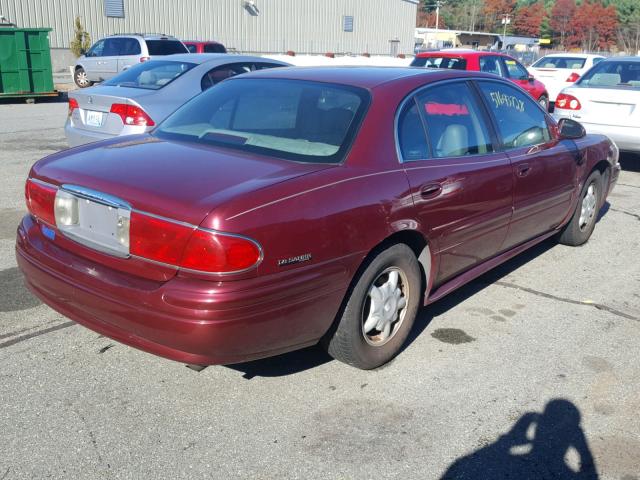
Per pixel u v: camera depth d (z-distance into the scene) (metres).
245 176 3.18
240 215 2.88
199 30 32.94
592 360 4.02
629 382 3.78
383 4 42.66
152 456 2.97
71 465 2.89
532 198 4.88
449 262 4.15
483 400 3.53
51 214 3.45
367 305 3.63
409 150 3.82
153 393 3.47
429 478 2.90
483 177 4.23
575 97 9.54
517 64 14.52
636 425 3.36
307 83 4.08
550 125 5.31
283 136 3.72
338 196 3.25
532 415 3.41
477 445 3.14
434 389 3.62
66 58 28.36
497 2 114.25
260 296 2.93
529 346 4.18
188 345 2.91
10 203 6.86
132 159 3.49
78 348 3.89
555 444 3.17
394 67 4.54
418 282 3.91
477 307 4.77
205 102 4.30
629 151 9.38
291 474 2.89
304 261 3.09
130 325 3.03
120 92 7.25
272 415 3.32
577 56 19.08
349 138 3.58
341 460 3.00
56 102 17.52
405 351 4.04
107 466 2.89
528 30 111.75
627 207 7.95
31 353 3.82
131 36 19.81
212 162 3.40
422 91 4.07
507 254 4.96
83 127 7.36
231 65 8.31
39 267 3.42
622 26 99.00
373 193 3.43
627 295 5.10
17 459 2.91
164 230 2.92
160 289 2.93
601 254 6.09
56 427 3.15
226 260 2.84
